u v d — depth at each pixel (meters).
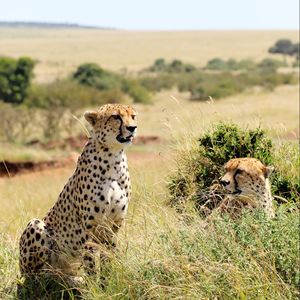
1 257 10.87
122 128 9.27
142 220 10.87
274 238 8.38
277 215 9.05
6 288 10.08
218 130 12.45
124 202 9.61
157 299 8.36
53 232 10.01
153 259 8.93
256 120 14.17
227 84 85.75
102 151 9.40
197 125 13.76
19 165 32.03
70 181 9.85
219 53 196.00
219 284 8.20
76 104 64.94
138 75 119.75
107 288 8.95
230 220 9.03
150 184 13.30
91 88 77.12
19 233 12.03
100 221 9.48
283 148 12.80
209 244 8.78
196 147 12.91
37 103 69.00
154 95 88.25
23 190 20.45
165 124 13.73
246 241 8.51
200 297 8.09
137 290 8.60
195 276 8.44
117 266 9.02
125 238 9.62
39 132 51.03
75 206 9.66
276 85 96.00
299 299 7.94
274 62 147.75
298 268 8.11
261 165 9.85
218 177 12.11
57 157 34.41
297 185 11.70
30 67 73.81
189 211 10.84
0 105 59.22
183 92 91.81
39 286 9.89
